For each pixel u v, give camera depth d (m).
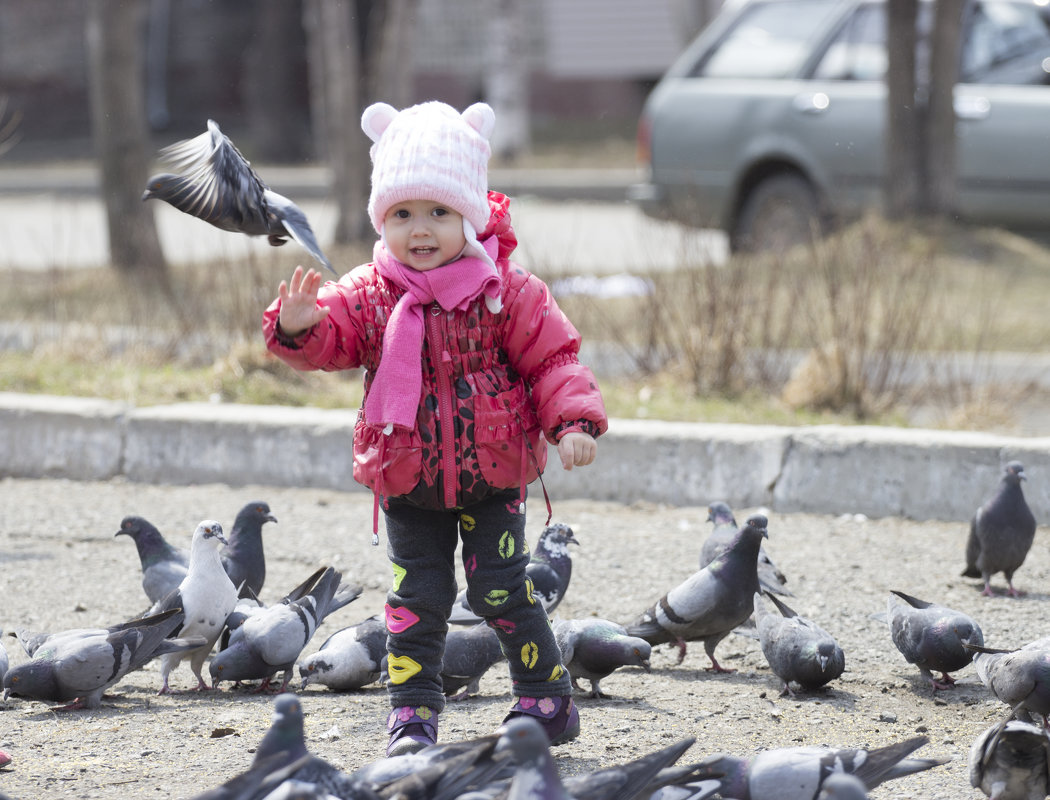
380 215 10.80
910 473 20.31
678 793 9.08
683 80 40.00
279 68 81.50
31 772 11.20
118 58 35.62
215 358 27.64
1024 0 37.75
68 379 26.47
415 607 10.89
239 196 10.73
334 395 25.59
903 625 13.79
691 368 25.86
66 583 17.44
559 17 84.88
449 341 10.63
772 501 20.89
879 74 36.84
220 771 11.22
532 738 7.94
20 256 45.19
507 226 11.19
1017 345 27.98
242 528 15.91
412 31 44.94
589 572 17.70
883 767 9.43
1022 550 16.33
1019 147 36.00
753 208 38.06
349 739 12.05
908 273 28.98
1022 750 9.88
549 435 10.91
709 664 14.83
